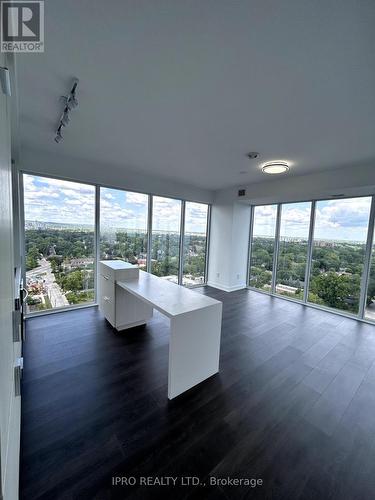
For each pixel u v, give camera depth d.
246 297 5.06
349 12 1.13
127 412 1.77
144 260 4.70
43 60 1.50
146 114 2.17
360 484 1.32
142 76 1.66
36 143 2.94
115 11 1.17
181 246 5.37
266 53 1.40
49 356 2.48
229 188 5.38
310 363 2.53
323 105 1.93
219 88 1.77
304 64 1.48
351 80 1.62
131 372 2.26
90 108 2.08
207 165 3.67
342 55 1.40
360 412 1.86
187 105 2.01
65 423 1.65
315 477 1.35
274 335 3.20
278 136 2.54
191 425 1.67
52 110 2.13
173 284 2.85
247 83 1.70
